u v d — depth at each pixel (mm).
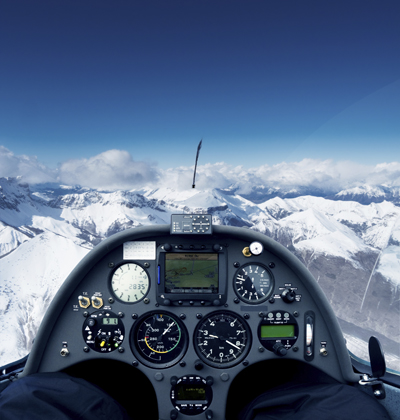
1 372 470
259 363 533
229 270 507
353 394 405
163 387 492
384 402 430
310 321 495
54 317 478
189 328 499
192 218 486
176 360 497
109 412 401
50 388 398
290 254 489
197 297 495
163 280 497
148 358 500
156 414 517
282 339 501
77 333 489
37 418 342
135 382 533
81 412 378
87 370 515
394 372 453
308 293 500
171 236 504
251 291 506
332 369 486
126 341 493
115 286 500
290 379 532
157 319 501
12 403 360
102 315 494
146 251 502
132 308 495
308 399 404
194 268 504
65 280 480
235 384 526
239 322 505
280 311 500
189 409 488
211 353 502
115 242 488
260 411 428
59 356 484
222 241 508
